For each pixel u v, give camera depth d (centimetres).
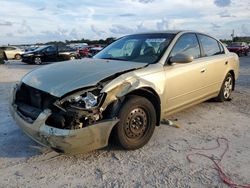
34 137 379
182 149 426
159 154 409
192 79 518
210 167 373
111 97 377
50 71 436
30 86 409
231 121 552
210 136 477
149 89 430
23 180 344
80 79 387
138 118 414
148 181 341
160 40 508
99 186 332
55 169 369
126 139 404
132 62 459
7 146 432
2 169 368
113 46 557
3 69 1717
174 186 331
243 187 329
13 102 437
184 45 522
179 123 536
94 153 409
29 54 2248
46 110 365
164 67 460
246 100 712
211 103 671
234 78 692
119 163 383
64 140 349
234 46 3384
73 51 2380
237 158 398
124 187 330
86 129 357
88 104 362
